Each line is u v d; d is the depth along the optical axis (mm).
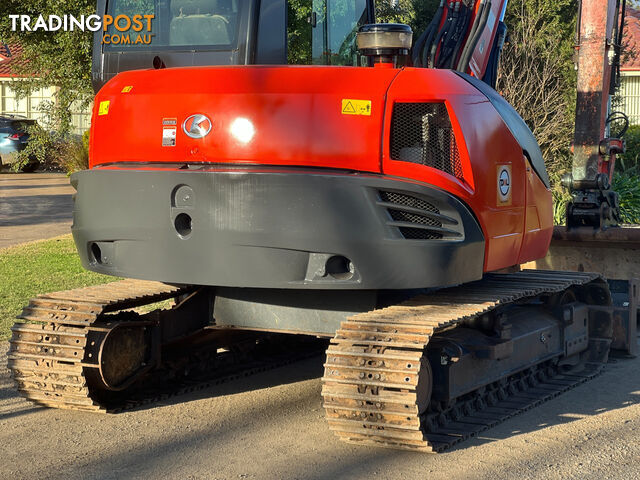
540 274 7094
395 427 4996
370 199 5145
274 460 4988
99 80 6371
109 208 5629
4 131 26000
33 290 10242
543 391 6504
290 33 6191
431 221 5277
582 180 8547
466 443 5289
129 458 5035
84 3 13250
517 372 6336
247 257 5293
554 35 16703
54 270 11523
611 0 8617
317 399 6379
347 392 5047
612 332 7520
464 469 4812
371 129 5207
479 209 5434
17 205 18516
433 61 6754
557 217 13977
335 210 5152
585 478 4668
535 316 6812
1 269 11555
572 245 8766
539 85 16578
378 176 5203
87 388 5809
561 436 5426
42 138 19062
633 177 16719
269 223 5211
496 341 5895
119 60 6285
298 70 5367
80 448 5219
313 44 6355
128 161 5652
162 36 6152
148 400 6215
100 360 5777
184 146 5441
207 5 5980
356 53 6781
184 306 6387
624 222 15211
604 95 8633
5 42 15203
